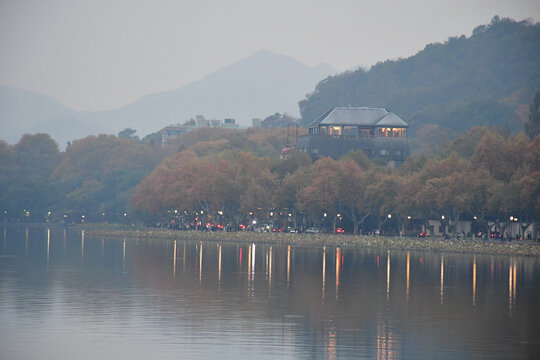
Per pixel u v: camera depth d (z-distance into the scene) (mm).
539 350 122812
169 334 130000
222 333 131500
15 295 170625
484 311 156625
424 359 117125
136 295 172500
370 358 117125
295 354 118438
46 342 123562
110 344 122625
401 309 158125
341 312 153500
